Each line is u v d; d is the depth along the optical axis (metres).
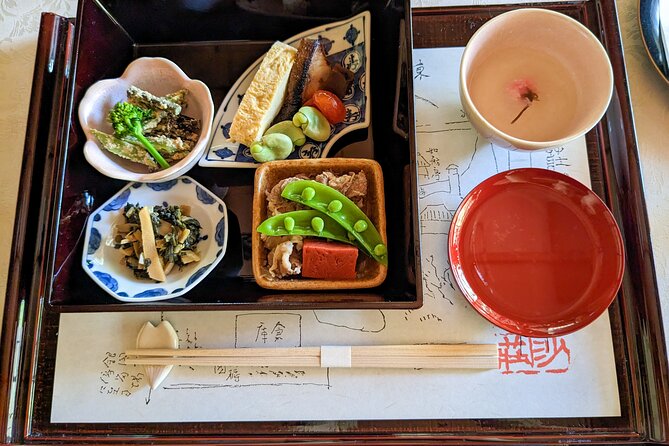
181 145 0.34
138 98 0.34
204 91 0.34
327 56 0.37
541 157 0.34
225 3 0.35
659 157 0.35
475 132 0.34
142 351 0.30
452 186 0.33
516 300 0.31
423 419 0.30
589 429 0.29
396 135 0.33
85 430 0.30
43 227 0.32
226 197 0.34
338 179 0.32
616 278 0.30
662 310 0.32
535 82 0.33
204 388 0.30
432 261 0.32
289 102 0.35
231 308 0.28
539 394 0.30
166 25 0.36
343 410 0.30
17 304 0.31
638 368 0.30
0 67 0.37
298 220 0.32
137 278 0.32
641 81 0.36
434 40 0.36
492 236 0.32
